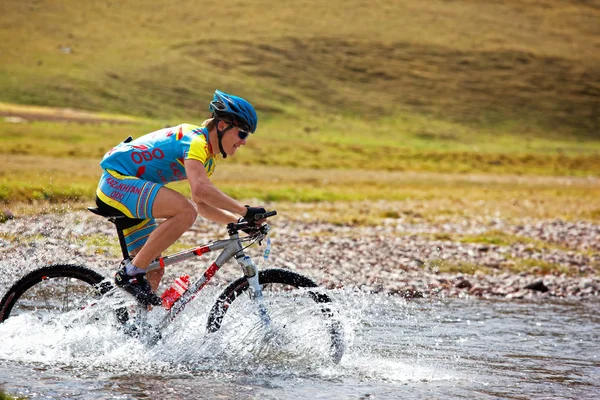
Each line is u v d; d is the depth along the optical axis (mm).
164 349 11570
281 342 11750
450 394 10312
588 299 21031
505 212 48281
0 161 63750
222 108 11477
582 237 35438
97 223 26859
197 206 11992
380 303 18406
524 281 22984
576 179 113375
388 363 12086
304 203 47875
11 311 11984
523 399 10234
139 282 11438
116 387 9766
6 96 180625
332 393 10031
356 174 91688
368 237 30891
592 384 11227
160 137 11641
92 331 11797
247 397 9633
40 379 9953
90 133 120562
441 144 196250
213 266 11781
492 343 14172
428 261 25172
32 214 27812
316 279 21078
